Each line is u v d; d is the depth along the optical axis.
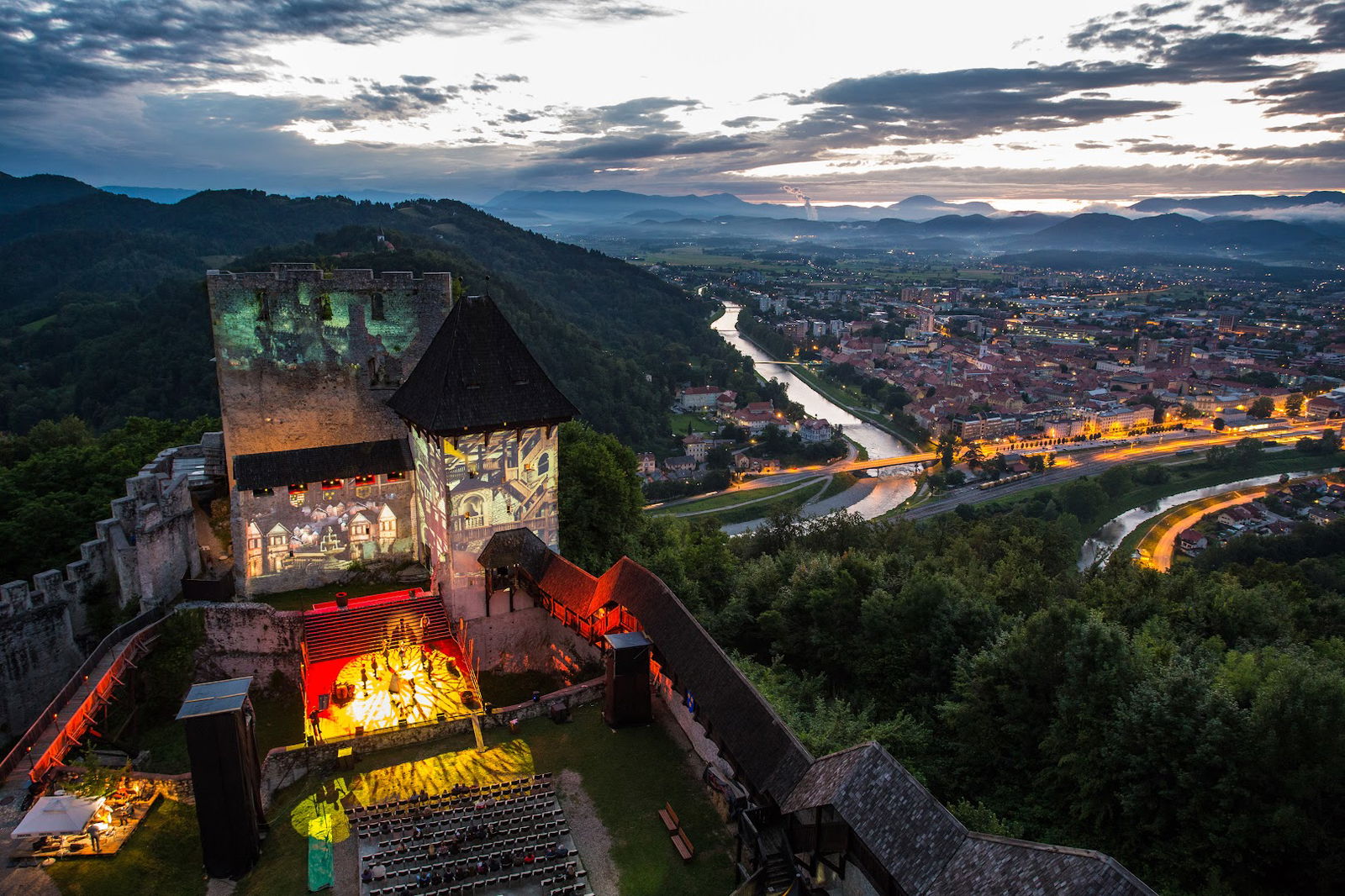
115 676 51.41
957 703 60.62
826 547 110.38
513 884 36.84
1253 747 43.53
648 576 53.16
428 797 43.06
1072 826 49.31
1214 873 42.00
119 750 50.00
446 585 59.38
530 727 49.84
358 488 64.25
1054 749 51.06
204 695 37.78
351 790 43.91
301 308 62.03
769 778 37.34
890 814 31.03
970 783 55.78
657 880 37.41
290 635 57.72
